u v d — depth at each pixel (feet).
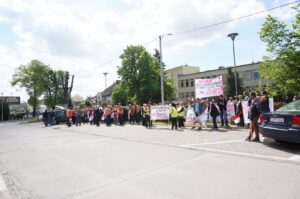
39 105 282.56
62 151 37.14
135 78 176.35
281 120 29.71
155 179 20.72
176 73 285.23
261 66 63.05
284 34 59.21
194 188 18.24
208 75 241.76
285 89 59.72
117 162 27.37
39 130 86.22
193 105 57.77
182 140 39.40
